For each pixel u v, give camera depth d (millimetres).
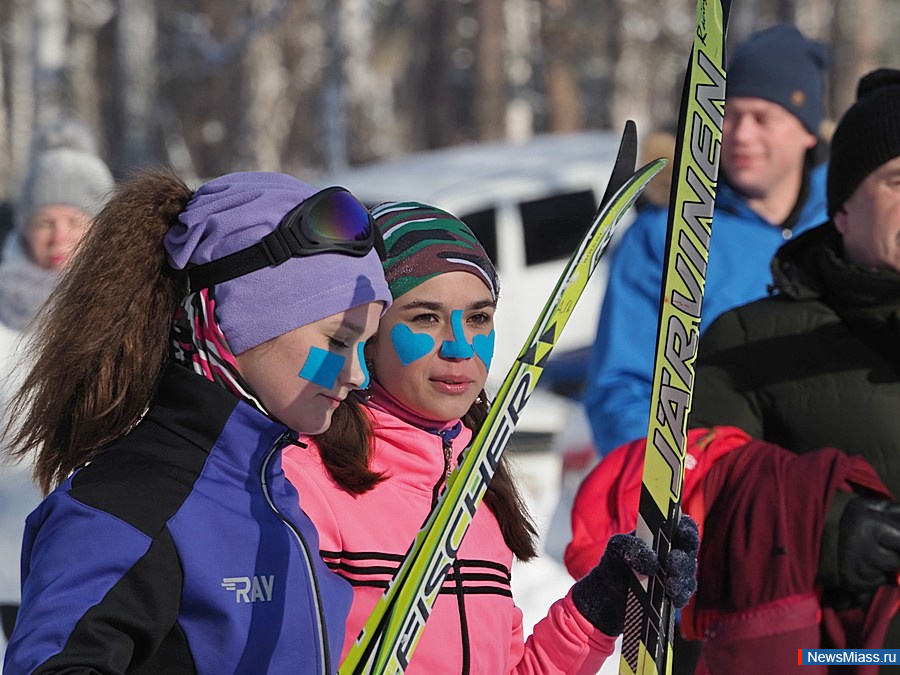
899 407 7742
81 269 4969
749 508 7246
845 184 7785
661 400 5656
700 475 7363
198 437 4793
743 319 8141
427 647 5480
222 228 4812
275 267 4789
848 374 7809
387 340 5707
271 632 4703
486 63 57844
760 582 7160
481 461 4945
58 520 4551
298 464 5512
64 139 10789
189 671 4629
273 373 4840
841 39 53281
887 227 7617
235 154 64375
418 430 5781
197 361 4906
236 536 4699
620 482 7543
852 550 7141
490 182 26391
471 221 25781
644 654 5609
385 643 4711
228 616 4621
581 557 7516
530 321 25734
